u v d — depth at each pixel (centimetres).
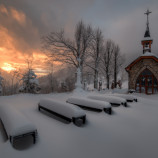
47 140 284
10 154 227
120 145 287
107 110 538
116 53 2744
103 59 2648
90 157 240
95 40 2242
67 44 2012
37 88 1225
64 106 417
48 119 419
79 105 581
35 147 258
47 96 1025
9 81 1222
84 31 1967
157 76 1523
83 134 324
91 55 2241
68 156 238
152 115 524
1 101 764
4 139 294
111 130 362
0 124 384
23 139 293
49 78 1585
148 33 1827
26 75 1194
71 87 1605
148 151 269
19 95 998
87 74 2369
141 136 337
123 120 448
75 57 2075
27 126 272
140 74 1639
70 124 369
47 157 231
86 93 1148
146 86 1600
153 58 1532
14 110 369
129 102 761
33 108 578
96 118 449
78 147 269
